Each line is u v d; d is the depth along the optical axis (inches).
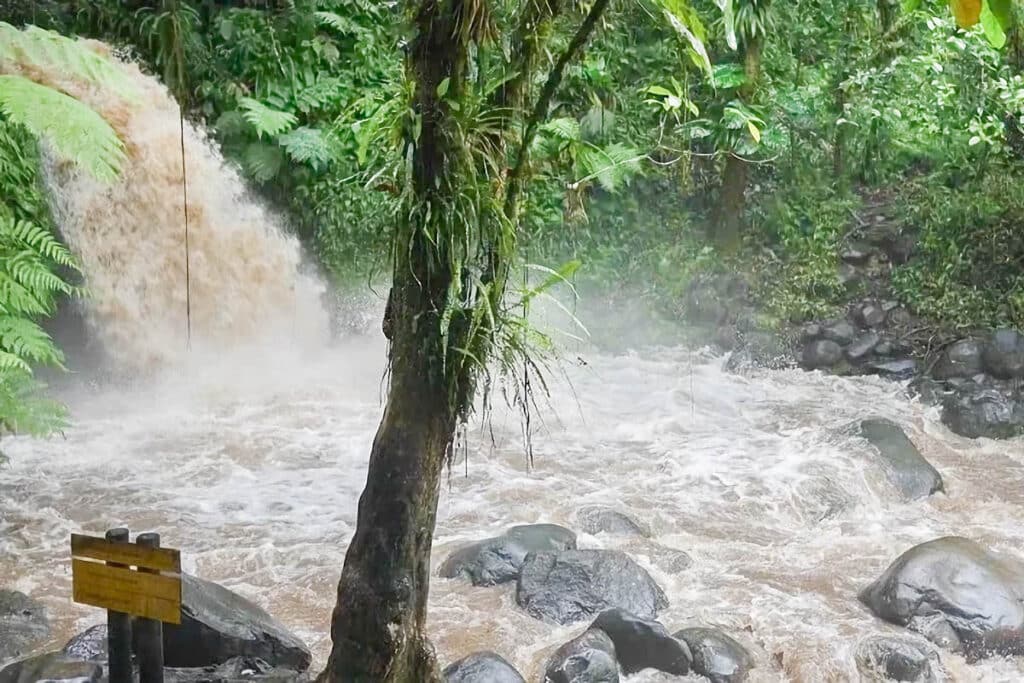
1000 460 288.8
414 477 114.8
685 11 113.4
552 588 189.3
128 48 378.9
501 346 114.1
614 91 361.7
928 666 170.1
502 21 111.0
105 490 245.6
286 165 400.5
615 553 196.4
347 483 255.3
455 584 198.7
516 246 113.9
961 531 235.6
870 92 408.8
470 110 109.3
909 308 387.2
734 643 174.9
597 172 136.5
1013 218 388.8
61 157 309.7
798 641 179.9
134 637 127.3
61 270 319.9
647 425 303.1
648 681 165.9
